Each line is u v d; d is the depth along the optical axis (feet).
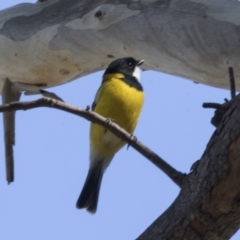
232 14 24.97
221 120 20.31
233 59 24.56
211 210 19.65
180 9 25.96
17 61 30.58
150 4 26.86
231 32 24.66
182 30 25.59
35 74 30.94
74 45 29.07
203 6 25.55
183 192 20.43
